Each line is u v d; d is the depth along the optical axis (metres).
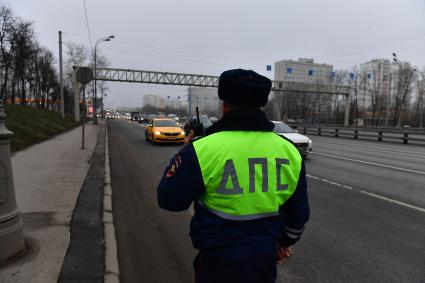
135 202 7.04
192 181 1.80
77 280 3.49
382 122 72.62
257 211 1.82
